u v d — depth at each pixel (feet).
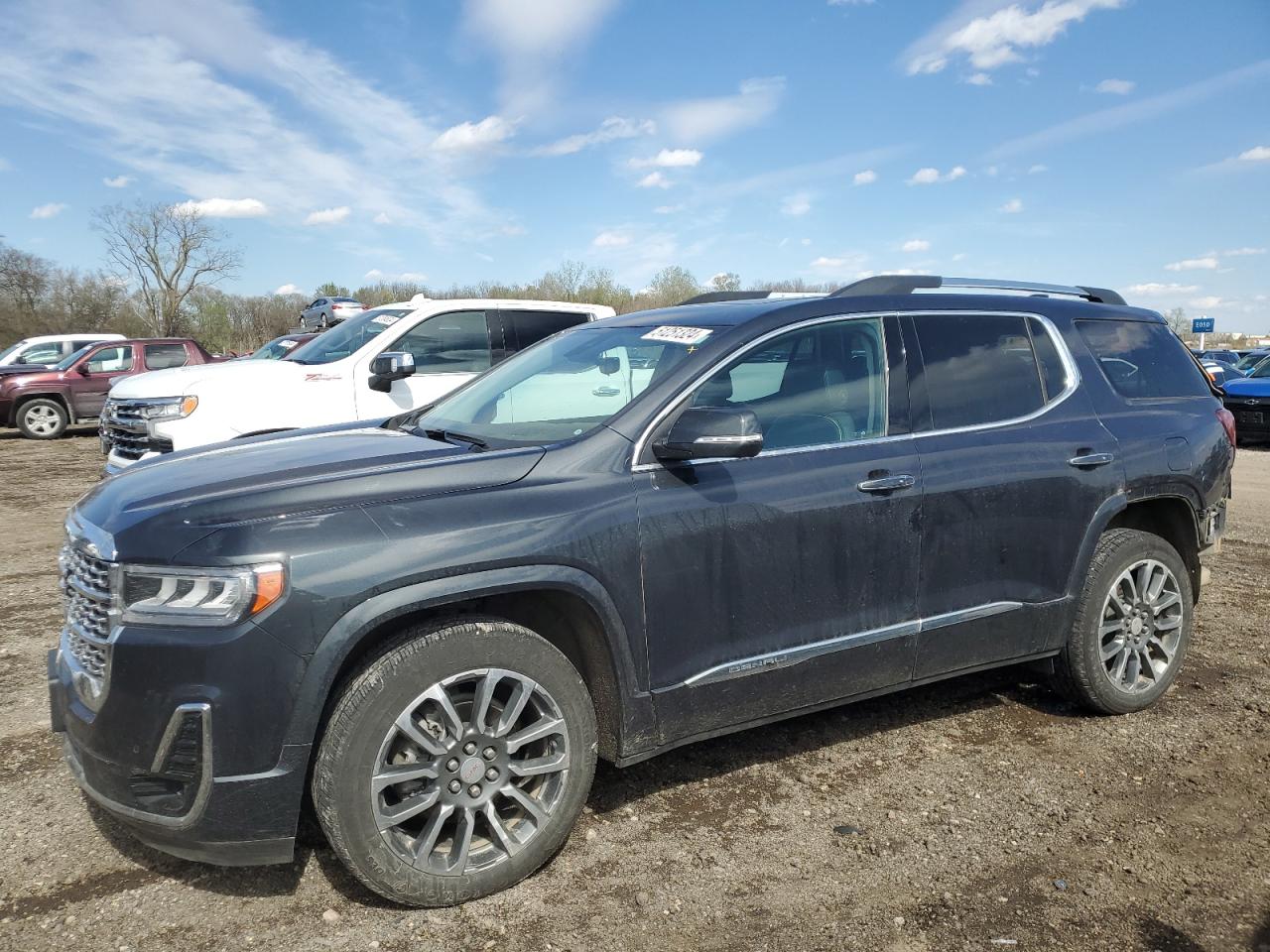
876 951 8.54
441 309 29.25
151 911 9.13
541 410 11.89
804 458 11.18
